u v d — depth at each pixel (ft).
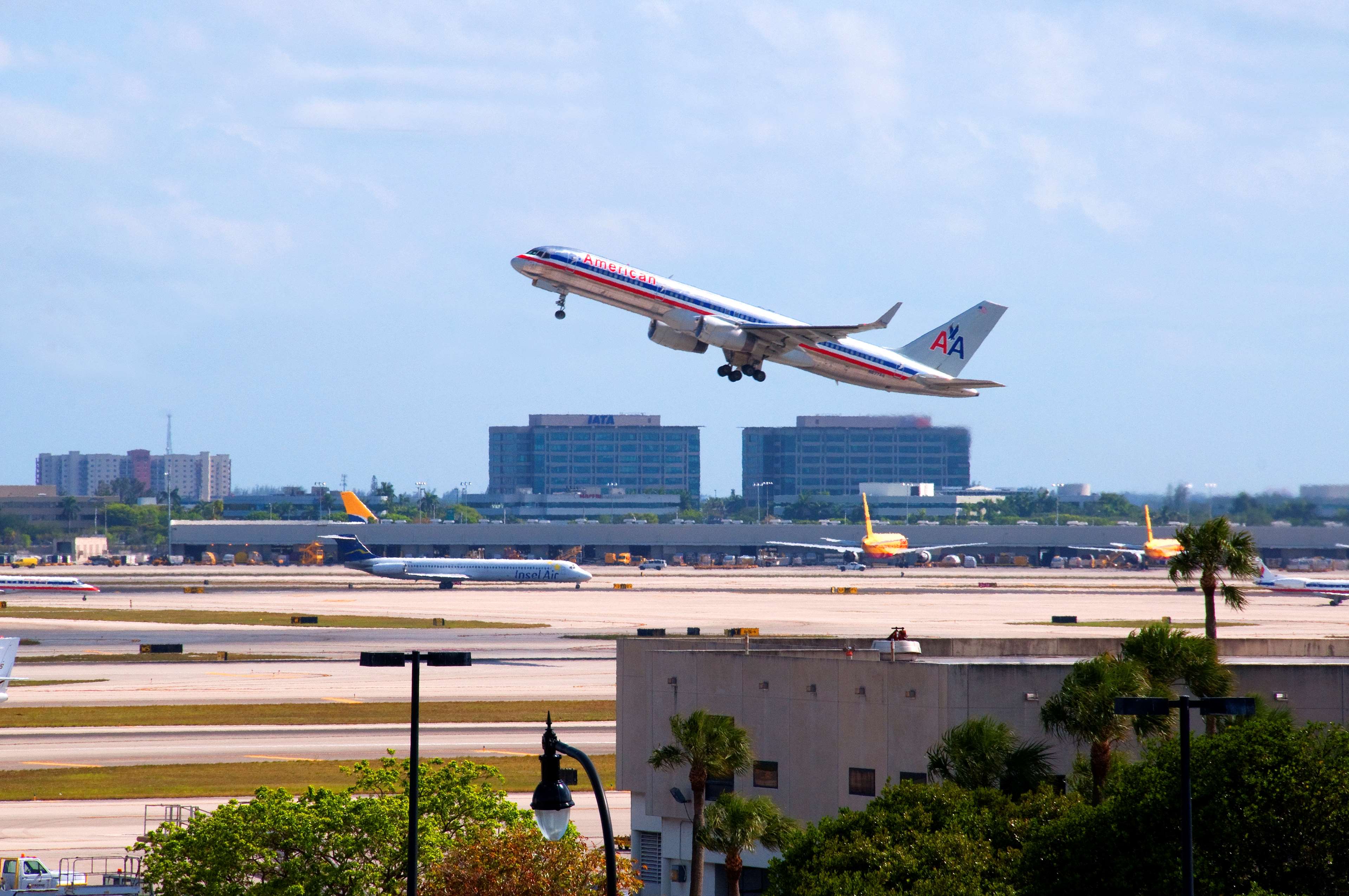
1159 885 424.87
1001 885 445.78
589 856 511.40
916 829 486.79
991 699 586.86
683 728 538.47
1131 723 513.04
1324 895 424.87
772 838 528.63
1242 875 428.56
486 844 497.05
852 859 475.31
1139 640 585.63
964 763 525.34
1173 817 435.94
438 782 557.74
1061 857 449.06
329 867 506.07
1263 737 451.53
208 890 498.28
